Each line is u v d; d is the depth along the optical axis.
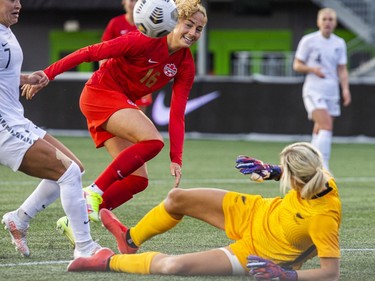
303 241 11.07
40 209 13.18
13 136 11.91
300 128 40.09
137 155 13.52
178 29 13.85
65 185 12.09
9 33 12.15
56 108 41.03
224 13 59.62
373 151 36.12
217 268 11.24
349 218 17.89
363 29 54.97
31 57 60.53
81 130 41.00
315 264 12.84
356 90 39.91
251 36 59.47
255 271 10.62
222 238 15.12
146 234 12.22
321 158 10.95
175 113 14.18
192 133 40.97
